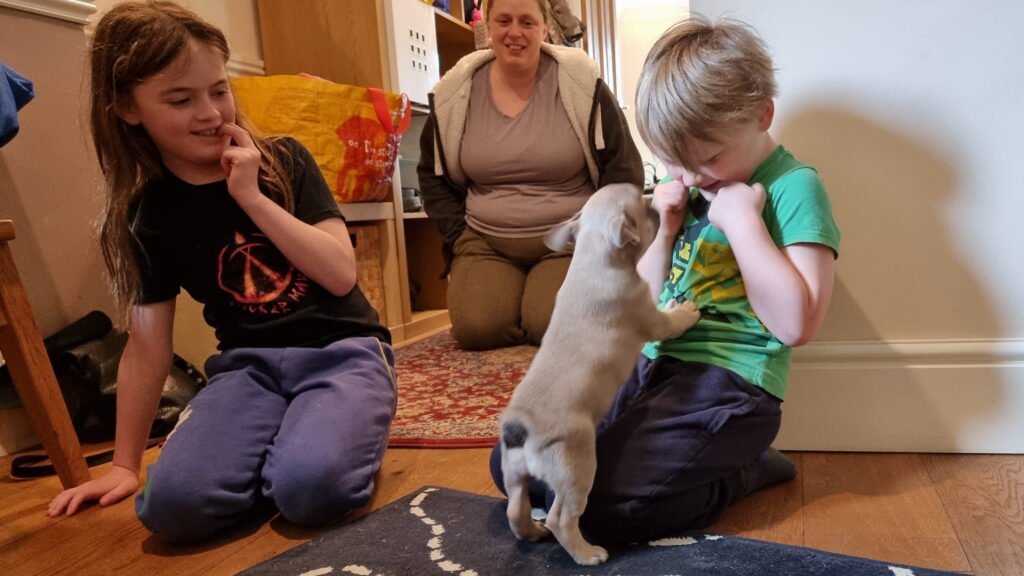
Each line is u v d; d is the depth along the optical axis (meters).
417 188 3.14
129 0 1.44
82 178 1.77
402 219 2.63
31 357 1.23
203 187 1.25
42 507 1.23
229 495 1.05
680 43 0.97
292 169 1.34
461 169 2.36
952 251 1.13
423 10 2.68
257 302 1.25
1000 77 1.07
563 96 2.19
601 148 2.21
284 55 2.54
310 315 1.26
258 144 1.30
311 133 2.09
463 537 0.96
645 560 0.86
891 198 1.15
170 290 1.29
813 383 1.20
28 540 1.10
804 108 1.18
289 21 2.51
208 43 1.17
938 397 1.15
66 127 1.74
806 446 1.22
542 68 2.28
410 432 1.46
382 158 2.37
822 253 0.95
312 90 2.07
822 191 0.98
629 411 0.98
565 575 0.84
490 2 2.20
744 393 0.95
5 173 1.61
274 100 2.03
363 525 1.02
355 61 2.47
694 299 1.05
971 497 0.99
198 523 1.03
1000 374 1.12
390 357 1.34
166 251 1.26
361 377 1.20
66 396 1.61
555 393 0.85
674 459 0.91
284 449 1.08
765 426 0.98
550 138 2.22
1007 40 1.06
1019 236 1.09
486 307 2.22
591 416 0.86
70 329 1.67
